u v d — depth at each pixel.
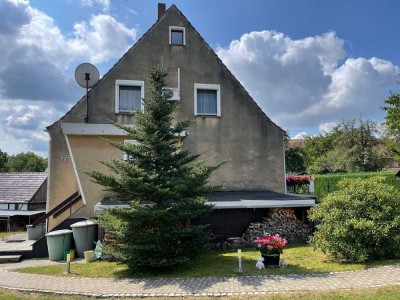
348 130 33.72
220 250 12.13
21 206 27.33
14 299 7.18
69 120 15.32
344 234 9.35
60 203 14.64
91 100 15.54
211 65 17.14
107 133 13.88
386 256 9.69
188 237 9.32
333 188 24.84
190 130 16.55
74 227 11.88
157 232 9.02
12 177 29.81
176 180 9.18
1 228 28.86
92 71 15.77
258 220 13.71
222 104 17.08
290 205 13.20
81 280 8.59
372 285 7.27
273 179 17.22
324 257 10.16
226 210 13.43
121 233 8.84
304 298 6.56
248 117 17.33
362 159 31.58
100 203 12.07
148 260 8.66
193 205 9.52
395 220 9.43
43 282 8.48
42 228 14.77
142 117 9.45
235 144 16.98
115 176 9.13
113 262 10.58
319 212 10.35
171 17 16.98
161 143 9.27
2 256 11.65
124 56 16.16
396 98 19.91
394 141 27.44
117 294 7.36
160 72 9.59
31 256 12.05
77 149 13.73
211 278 8.30
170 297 7.07
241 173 16.89
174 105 9.80
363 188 10.26
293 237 13.26
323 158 37.56
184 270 9.14
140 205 8.87
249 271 8.79
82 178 13.47
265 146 17.36
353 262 9.39
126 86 16.12
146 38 16.55
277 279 8.01
